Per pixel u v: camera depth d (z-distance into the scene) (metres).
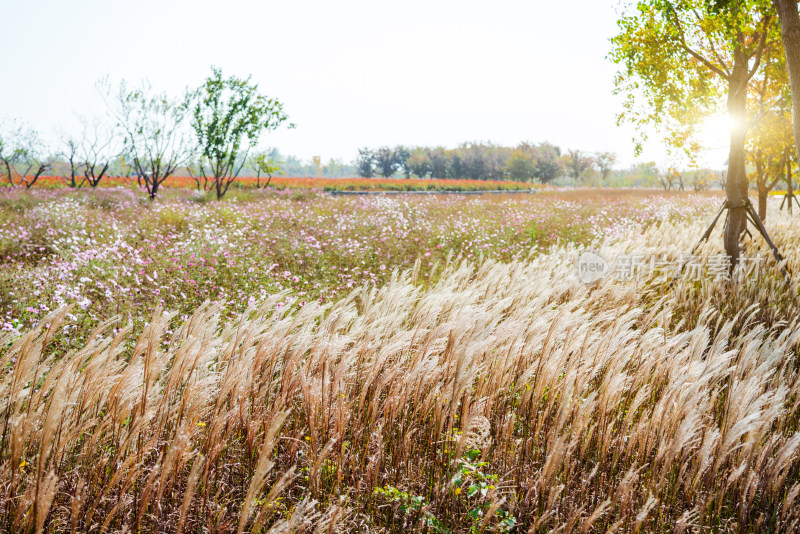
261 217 14.41
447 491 2.99
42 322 2.97
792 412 3.76
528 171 79.38
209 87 21.28
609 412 3.49
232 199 20.08
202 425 3.14
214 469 2.98
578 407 3.39
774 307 6.06
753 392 3.20
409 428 3.46
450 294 4.65
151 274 7.77
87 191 21.25
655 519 2.98
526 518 3.02
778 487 3.02
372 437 3.31
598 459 3.32
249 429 3.12
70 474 2.85
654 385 3.97
